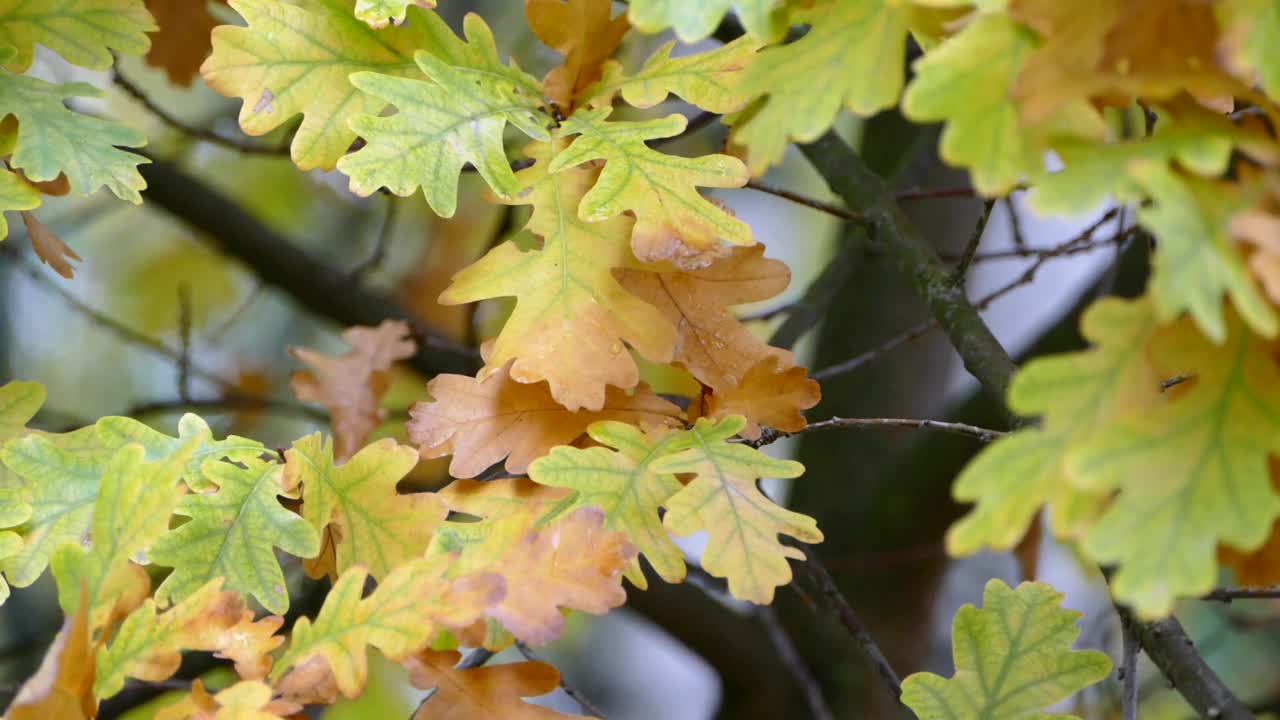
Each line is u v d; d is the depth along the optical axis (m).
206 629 1.96
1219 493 1.83
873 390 3.38
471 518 2.63
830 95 1.92
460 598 1.95
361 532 2.03
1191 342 1.84
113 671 1.95
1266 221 1.82
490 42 2.09
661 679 5.32
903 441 3.35
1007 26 1.87
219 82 2.05
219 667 2.47
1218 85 1.85
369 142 2.02
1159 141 1.84
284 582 2.02
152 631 1.96
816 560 2.19
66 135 2.05
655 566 2.00
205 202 2.97
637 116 2.71
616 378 2.02
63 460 2.04
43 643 2.65
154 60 2.28
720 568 1.98
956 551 1.83
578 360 2.02
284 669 1.96
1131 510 1.83
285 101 2.06
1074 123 1.87
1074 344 2.79
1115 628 3.15
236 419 3.27
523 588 1.96
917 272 2.21
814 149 2.29
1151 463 1.83
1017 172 1.85
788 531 2.00
